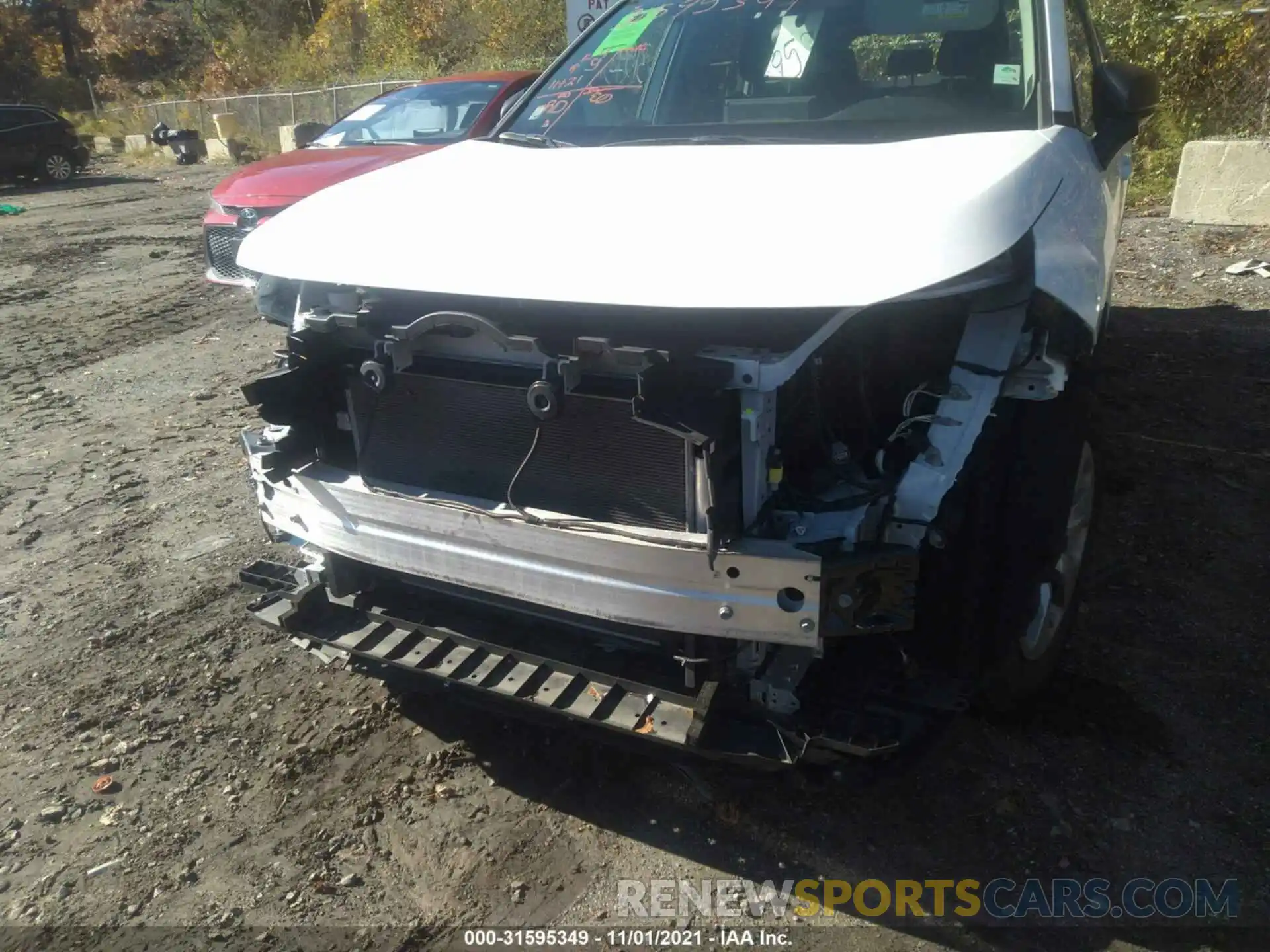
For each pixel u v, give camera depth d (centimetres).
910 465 211
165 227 1351
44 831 262
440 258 223
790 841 245
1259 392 495
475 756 281
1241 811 244
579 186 241
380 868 244
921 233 198
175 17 4216
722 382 198
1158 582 340
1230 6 1000
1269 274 689
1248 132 971
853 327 231
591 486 219
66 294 947
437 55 2523
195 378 666
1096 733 272
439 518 234
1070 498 244
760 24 345
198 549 417
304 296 259
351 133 805
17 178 2006
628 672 231
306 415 253
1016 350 218
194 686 321
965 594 235
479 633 250
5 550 425
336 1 3173
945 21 319
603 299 199
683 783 266
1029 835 241
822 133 298
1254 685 288
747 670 216
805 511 212
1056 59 299
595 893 233
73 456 534
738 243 202
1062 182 246
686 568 203
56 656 341
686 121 333
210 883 242
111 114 3522
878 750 202
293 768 280
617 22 384
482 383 225
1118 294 682
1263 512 382
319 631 264
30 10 4253
